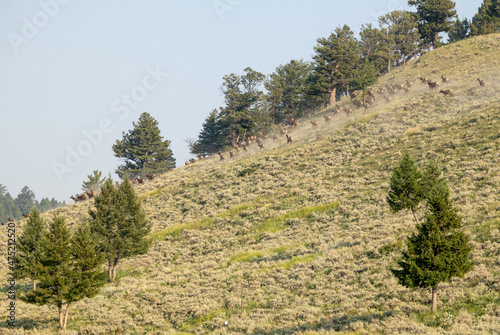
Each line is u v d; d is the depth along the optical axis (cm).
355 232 5641
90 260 4516
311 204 7112
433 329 3133
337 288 4366
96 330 4441
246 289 4922
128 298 5309
